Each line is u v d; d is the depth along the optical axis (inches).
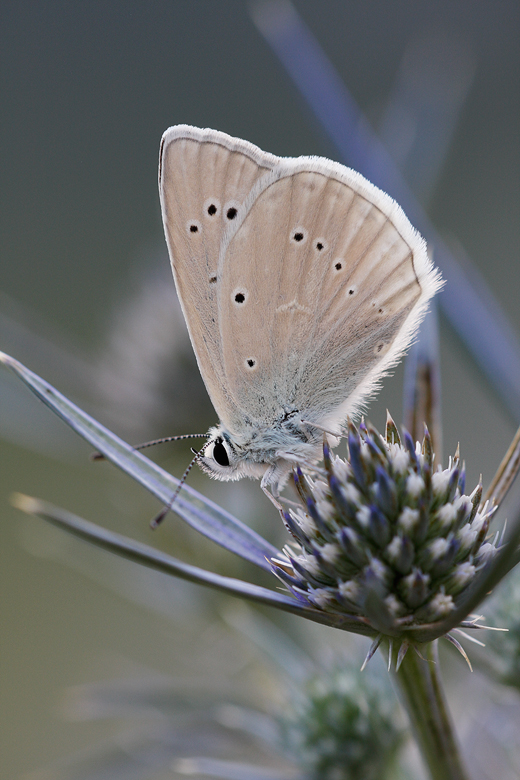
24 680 13.0
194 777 9.8
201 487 10.3
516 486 9.4
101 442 9.4
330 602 9.3
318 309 9.8
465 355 9.8
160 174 9.6
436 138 10.1
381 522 9.3
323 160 9.7
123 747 9.8
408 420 9.5
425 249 9.7
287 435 9.8
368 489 9.3
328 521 9.3
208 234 9.7
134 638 12.6
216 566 10.0
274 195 9.7
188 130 9.6
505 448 10.9
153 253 10.8
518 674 9.5
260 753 9.8
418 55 10.2
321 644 9.9
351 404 9.8
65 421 9.4
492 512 9.3
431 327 9.5
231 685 9.9
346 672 9.8
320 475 9.4
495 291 13.6
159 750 9.8
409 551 9.2
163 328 10.5
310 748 9.7
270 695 9.8
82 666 12.9
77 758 9.8
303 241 9.7
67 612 13.7
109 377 10.5
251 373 9.8
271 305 9.7
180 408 10.5
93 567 10.1
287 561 9.4
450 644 9.5
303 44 10.1
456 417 11.1
